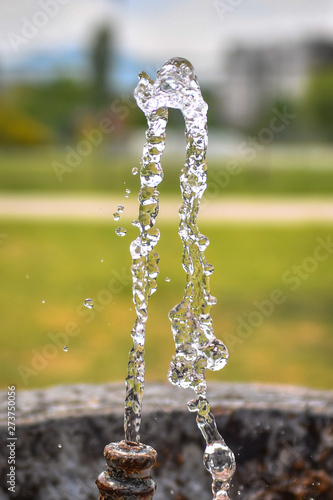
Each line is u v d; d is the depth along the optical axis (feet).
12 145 93.76
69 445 6.06
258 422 6.34
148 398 6.69
